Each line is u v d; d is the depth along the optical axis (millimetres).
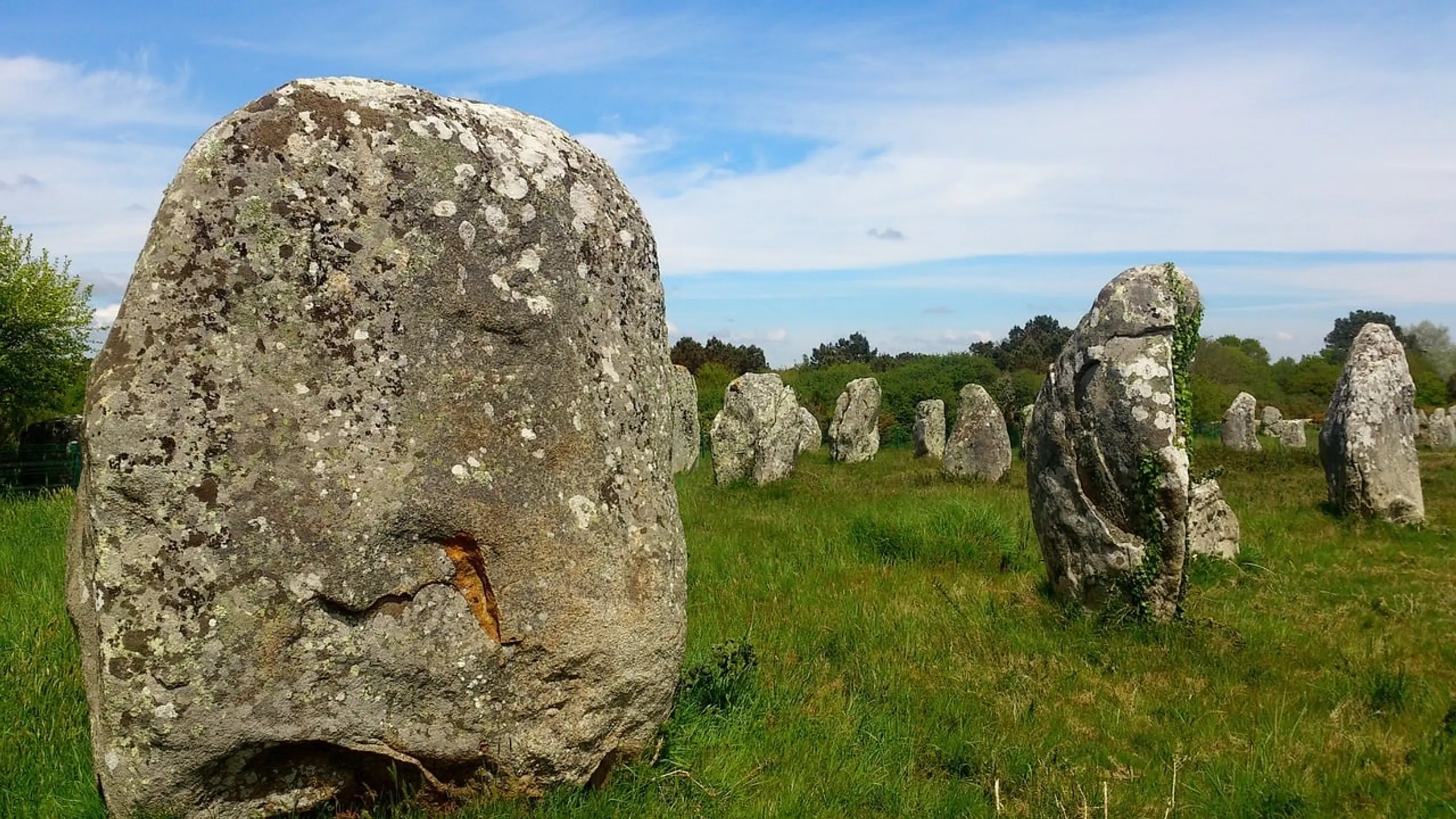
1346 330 84562
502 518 3541
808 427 29016
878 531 9391
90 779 3740
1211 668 5824
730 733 4523
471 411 3539
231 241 3215
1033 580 8039
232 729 3178
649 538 3848
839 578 8062
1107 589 6875
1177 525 6566
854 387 23922
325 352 3322
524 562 3582
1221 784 4328
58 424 15586
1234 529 9117
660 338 4145
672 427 4129
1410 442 11500
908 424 33312
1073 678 5711
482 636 3545
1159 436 6586
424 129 3545
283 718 3248
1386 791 4324
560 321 3721
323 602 3293
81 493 3320
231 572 3164
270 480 3225
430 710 3482
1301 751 4691
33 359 16062
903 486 16234
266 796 3361
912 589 7625
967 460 17922
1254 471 17781
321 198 3342
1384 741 4828
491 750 3580
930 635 6410
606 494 3752
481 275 3578
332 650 3309
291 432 3262
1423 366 52531
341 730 3342
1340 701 5305
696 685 4863
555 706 3662
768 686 5246
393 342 3420
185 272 3160
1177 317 6863
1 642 5000
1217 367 50812
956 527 9344
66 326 16062
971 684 5559
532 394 3645
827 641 6195
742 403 16500
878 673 5594
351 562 3318
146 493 3072
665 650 3842
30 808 3643
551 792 3709
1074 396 7117
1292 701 5332
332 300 3340
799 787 4141
